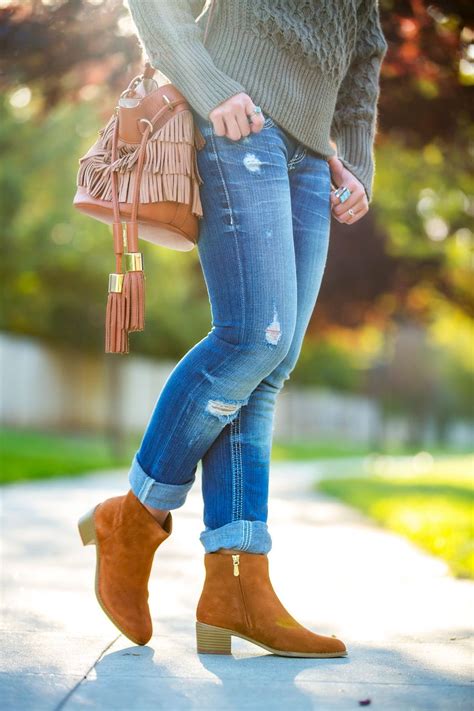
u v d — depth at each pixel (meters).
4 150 25.25
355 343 40.50
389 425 69.75
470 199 17.59
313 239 4.16
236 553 4.08
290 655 4.01
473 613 5.28
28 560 7.34
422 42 8.62
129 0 3.92
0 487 15.96
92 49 8.72
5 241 26.97
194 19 4.09
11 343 35.31
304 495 17.20
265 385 4.12
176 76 3.85
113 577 4.18
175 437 4.01
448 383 86.44
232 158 3.86
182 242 4.16
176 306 38.72
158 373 45.34
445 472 27.36
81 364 39.72
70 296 30.62
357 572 7.04
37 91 9.62
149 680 3.58
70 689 3.44
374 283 24.16
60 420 38.56
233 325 3.86
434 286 24.55
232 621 4.05
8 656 3.95
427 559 7.82
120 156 3.95
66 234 27.89
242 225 3.85
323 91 4.11
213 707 3.22
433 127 10.96
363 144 4.51
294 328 3.91
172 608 5.37
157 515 4.18
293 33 3.95
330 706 3.24
